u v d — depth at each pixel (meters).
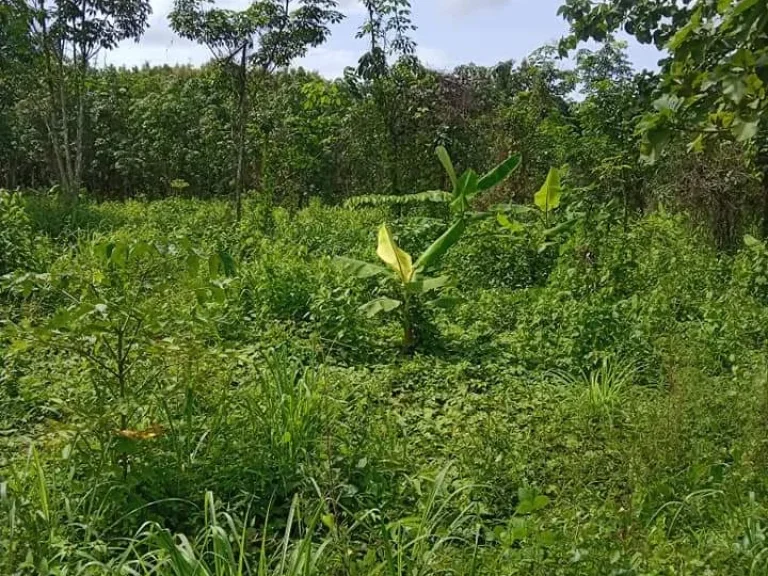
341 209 17.36
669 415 4.85
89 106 25.23
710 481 4.21
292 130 17.58
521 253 10.68
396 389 6.29
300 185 18.66
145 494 4.03
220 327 7.05
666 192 12.98
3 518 3.56
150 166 25.67
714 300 7.99
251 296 7.96
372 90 15.12
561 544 3.38
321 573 3.34
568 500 4.18
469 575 3.34
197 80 25.14
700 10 3.07
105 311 3.86
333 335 7.27
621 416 5.42
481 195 15.69
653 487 4.12
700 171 12.23
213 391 4.87
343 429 4.82
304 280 8.15
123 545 3.71
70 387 5.14
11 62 15.89
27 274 4.18
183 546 3.26
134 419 4.30
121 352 4.14
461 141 16.33
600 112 11.62
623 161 10.81
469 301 8.96
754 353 6.65
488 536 3.57
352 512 4.06
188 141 25.03
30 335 3.98
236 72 14.56
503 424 5.32
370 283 8.35
